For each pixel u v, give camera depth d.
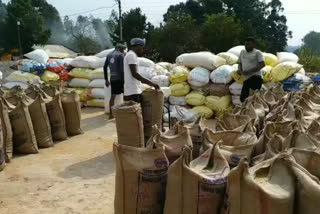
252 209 1.84
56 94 6.34
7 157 5.05
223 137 2.99
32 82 9.34
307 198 1.82
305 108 4.27
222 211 2.14
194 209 2.18
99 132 7.03
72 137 6.58
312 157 2.16
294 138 2.56
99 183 4.32
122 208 2.55
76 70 10.01
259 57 6.97
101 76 9.75
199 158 2.42
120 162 2.50
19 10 43.12
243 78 7.38
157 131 3.18
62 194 3.99
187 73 8.15
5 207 3.68
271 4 50.75
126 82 5.38
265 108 4.65
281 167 1.96
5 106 5.09
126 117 4.70
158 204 2.54
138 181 2.49
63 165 4.98
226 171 2.25
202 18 47.50
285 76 7.86
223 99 7.88
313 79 8.77
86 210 3.61
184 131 2.99
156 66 8.93
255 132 3.28
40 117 5.71
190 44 32.88
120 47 7.46
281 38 51.22
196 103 7.98
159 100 5.32
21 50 41.81
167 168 2.54
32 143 5.46
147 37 38.81
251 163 2.51
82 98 9.89
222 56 8.38
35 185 4.25
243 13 48.50
